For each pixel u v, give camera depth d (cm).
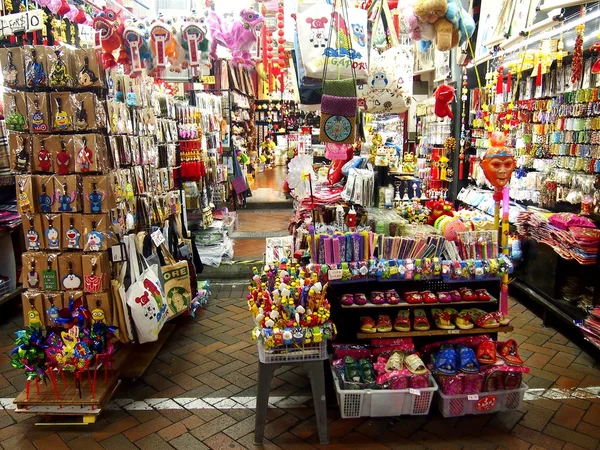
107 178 310
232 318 455
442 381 286
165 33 337
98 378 315
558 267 419
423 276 305
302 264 329
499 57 558
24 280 319
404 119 1000
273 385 333
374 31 365
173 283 388
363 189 365
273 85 550
